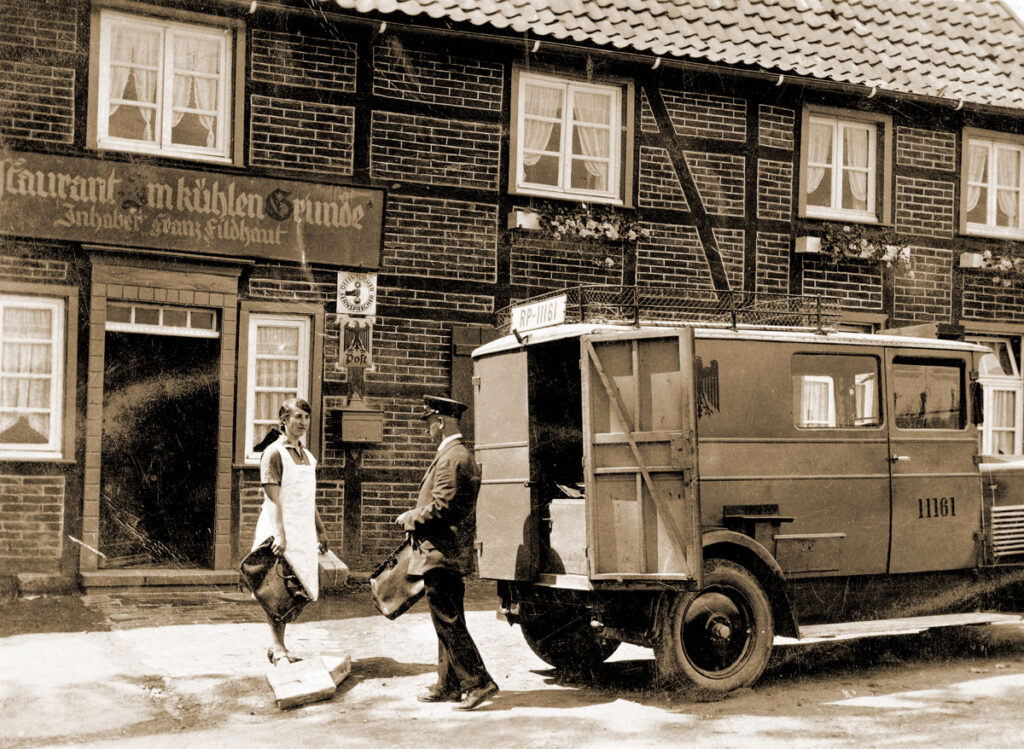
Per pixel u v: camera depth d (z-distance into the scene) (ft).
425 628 29.99
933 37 49.98
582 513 22.31
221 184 36.94
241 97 37.42
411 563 21.98
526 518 23.35
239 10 37.37
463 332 39.73
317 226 38.17
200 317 37.09
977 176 49.65
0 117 34.65
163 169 36.24
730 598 22.62
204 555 36.58
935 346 26.35
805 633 23.36
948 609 26.27
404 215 39.40
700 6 45.70
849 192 47.19
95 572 34.83
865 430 25.16
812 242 44.65
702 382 23.30
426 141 39.75
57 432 35.06
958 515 26.25
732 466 23.32
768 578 23.04
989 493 26.96
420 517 21.72
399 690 23.09
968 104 47.11
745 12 46.47
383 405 38.83
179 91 37.17
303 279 38.06
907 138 47.62
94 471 35.09
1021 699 21.98
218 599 33.68
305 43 38.37
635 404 21.84
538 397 23.66
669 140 43.47
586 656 25.67
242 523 36.86
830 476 24.48
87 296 35.40
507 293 40.60
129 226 35.81
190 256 36.42
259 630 29.04
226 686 23.12
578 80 42.55
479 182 40.47
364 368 38.58
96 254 35.45
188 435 36.86
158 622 29.81
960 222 48.32
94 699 22.00
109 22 36.37
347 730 19.77
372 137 39.06
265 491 24.40
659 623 21.79
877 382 25.58
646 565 21.47
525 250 40.96
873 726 19.63
